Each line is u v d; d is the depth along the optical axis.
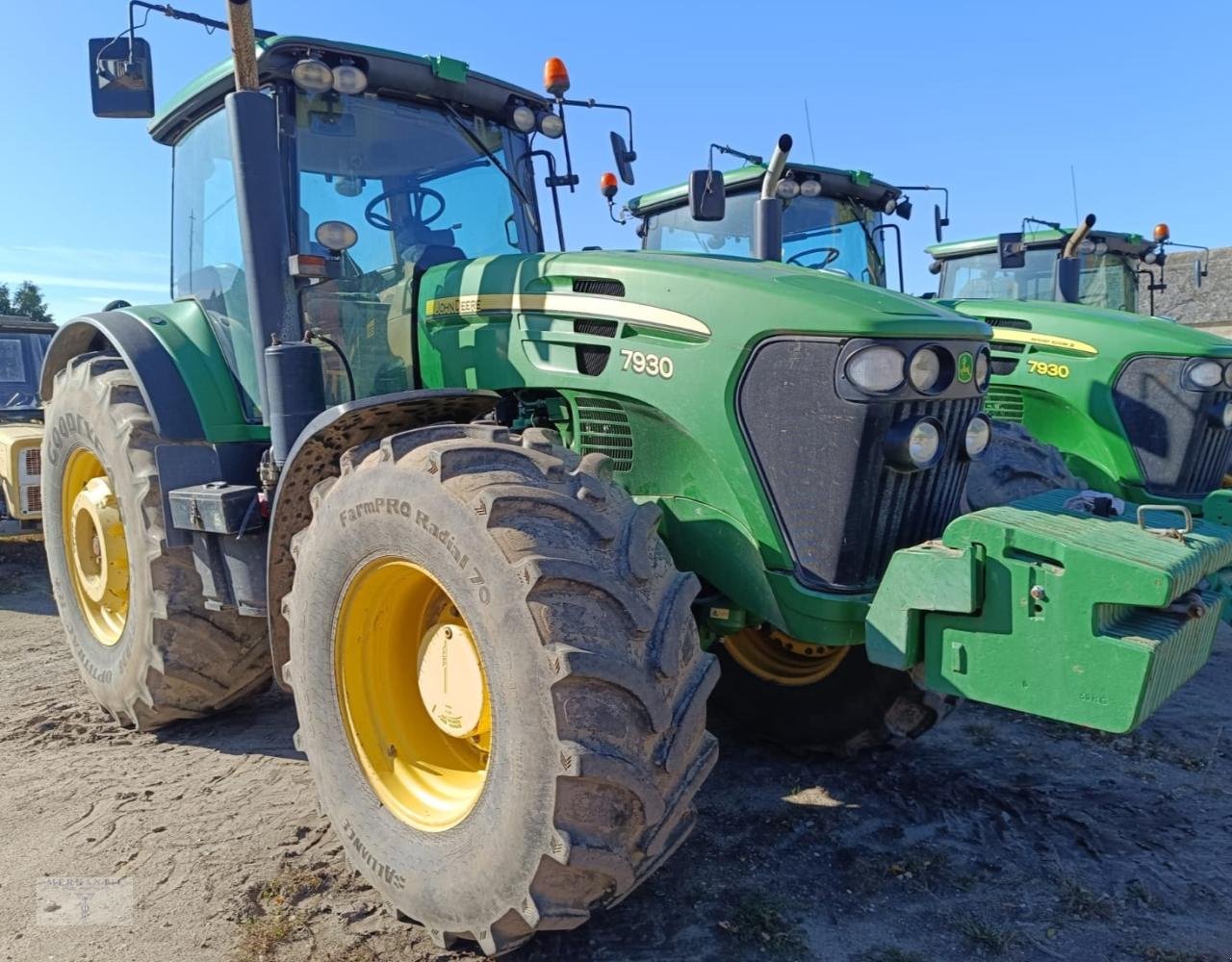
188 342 3.78
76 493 4.29
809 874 2.81
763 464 2.59
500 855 2.14
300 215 3.34
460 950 2.41
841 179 6.37
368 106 3.56
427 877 2.34
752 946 2.46
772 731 3.68
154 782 3.45
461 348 3.27
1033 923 2.56
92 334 4.35
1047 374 5.55
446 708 2.46
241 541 3.25
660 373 2.74
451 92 3.68
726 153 5.60
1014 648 2.18
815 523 2.54
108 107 3.35
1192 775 3.46
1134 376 5.30
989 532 2.20
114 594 3.98
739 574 2.66
